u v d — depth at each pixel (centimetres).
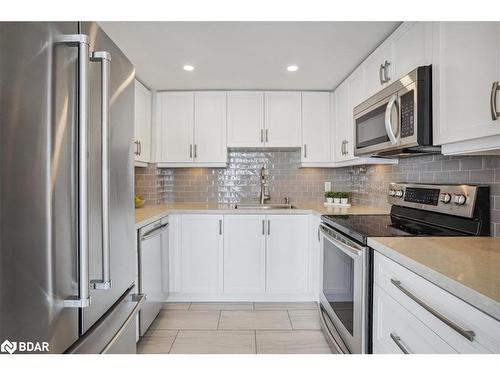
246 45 227
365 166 324
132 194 156
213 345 222
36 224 81
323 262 237
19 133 76
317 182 364
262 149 356
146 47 229
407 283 120
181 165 333
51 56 88
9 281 73
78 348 99
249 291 301
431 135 156
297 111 334
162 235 271
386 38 215
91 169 110
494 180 154
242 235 300
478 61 125
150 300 239
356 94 265
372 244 152
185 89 331
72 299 95
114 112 133
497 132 115
